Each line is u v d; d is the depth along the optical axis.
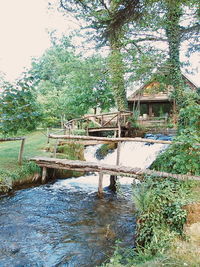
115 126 11.55
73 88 14.56
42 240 3.53
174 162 4.72
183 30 7.12
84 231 3.85
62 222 4.20
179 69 8.98
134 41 8.19
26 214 4.52
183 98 8.74
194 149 4.15
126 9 4.53
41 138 11.38
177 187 3.56
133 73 8.16
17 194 5.65
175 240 2.48
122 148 10.30
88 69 10.13
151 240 2.70
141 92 15.73
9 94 5.12
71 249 3.28
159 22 6.64
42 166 6.60
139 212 3.37
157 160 5.57
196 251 2.21
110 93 14.45
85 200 5.45
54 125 15.72
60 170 7.35
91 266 2.86
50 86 20.84
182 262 2.00
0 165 6.25
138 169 5.14
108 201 5.39
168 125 13.02
